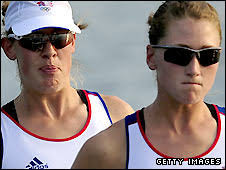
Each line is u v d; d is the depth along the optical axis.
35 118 12.86
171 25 9.01
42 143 12.57
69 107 13.25
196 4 9.04
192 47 8.85
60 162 12.52
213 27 9.02
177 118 9.45
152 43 9.46
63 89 12.97
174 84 9.02
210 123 9.62
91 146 9.72
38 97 12.77
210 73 9.03
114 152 9.47
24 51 12.21
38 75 12.19
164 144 9.38
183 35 8.88
